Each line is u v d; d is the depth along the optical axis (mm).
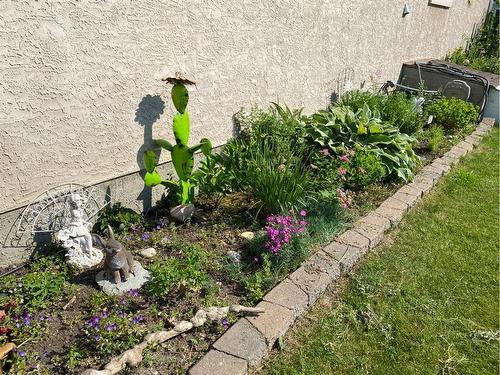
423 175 4453
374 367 2240
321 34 4855
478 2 10844
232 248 2928
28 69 2279
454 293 2861
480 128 6461
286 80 4500
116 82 2752
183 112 2967
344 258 2883
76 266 2570
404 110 5367
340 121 4449
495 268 3164
